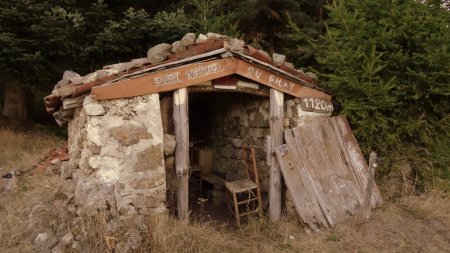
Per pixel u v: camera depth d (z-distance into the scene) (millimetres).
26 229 4012
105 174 4023
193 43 4512
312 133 5203
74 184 4434
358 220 4816
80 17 7211
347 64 5352
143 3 8961
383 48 5348
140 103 4137
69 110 4832
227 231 4957
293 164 4902
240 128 6453
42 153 7191
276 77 4996
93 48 7254
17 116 9977
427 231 4711
